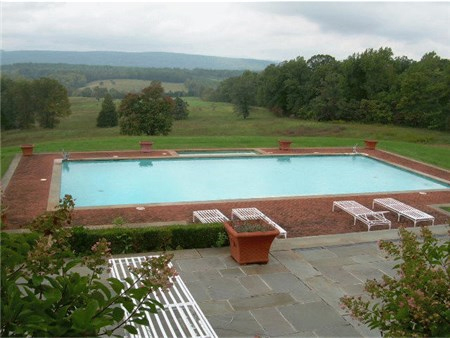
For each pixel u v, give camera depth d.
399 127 41.81
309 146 23.36
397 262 7.84
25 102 50.44
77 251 7.86
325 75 52.50
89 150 20.25
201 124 55.22
